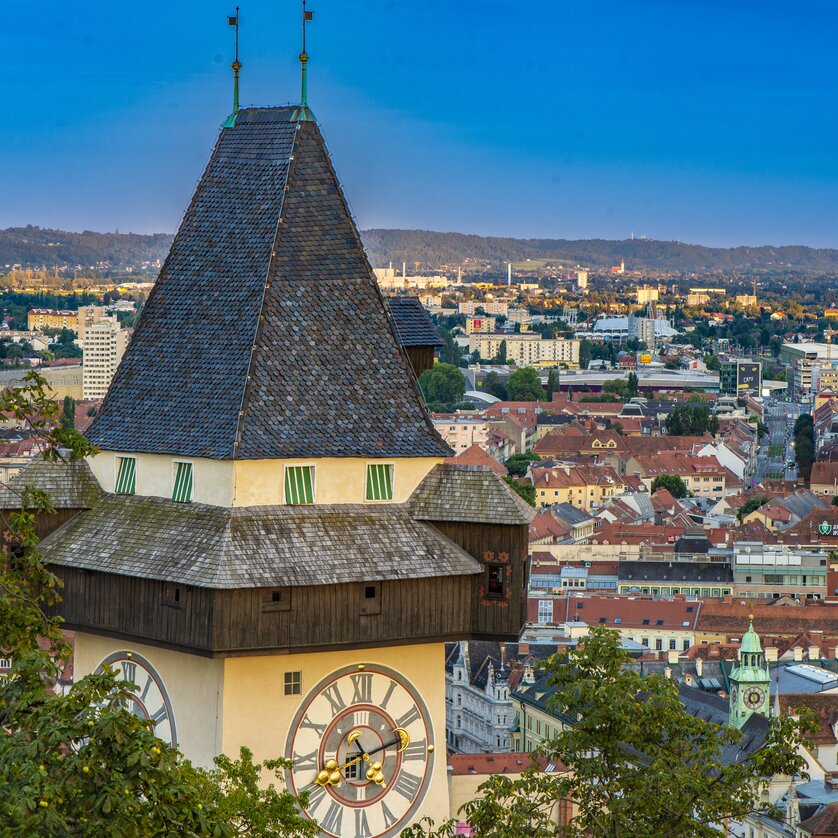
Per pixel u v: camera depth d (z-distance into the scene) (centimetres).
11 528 9619
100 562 9838
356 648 9738
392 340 10219
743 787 10644
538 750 10825
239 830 9075
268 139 10450
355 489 9975
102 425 10244
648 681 10800
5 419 9712
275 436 9725
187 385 10050
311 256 10175
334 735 9981
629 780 10494
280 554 9550
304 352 9994
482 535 10044
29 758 7931
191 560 9512
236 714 9719
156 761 8100
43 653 8694
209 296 10219
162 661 9975
